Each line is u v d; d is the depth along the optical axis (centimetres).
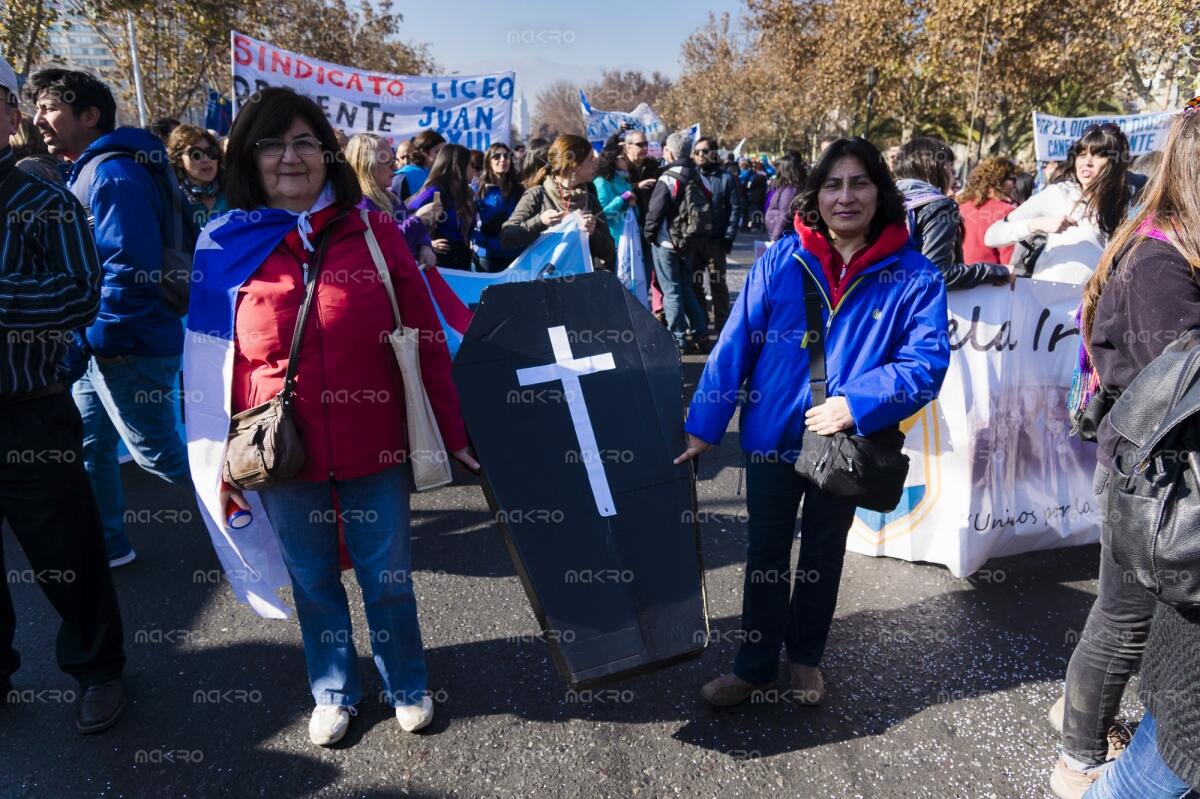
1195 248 171
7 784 234
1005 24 1928
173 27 1725
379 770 238
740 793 228
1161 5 1284
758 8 2911
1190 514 146
